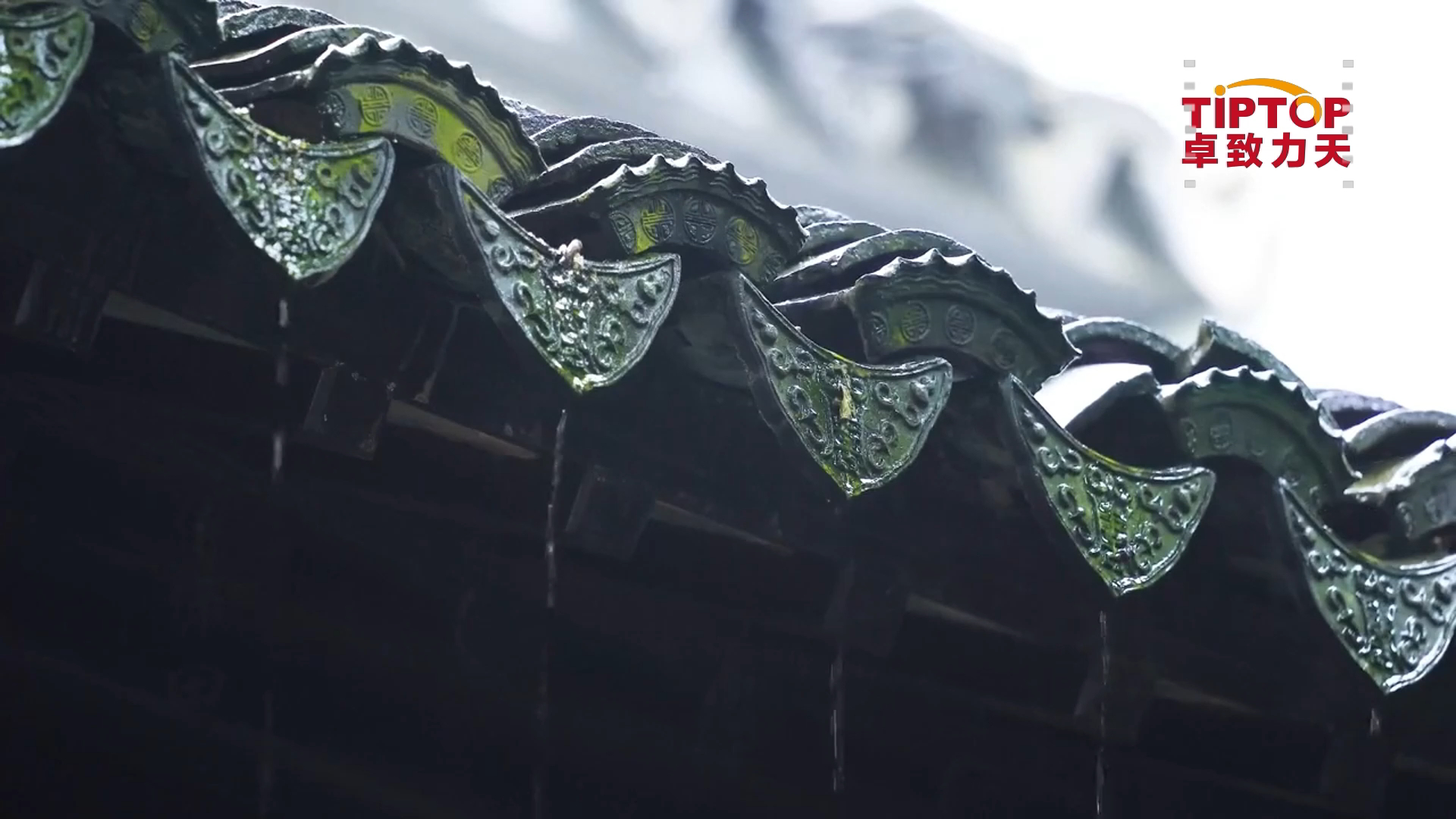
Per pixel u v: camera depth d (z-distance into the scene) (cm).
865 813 1029
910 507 909
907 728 1027
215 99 605
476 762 927
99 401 782
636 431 825
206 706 859
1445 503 1005
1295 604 954
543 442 800
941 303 822
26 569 820
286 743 879
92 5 591
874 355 812
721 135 3077
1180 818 1099
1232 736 1080
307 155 632
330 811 888
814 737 996
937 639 995
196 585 841
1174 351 1035
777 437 750
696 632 952
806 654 970
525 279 685
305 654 873
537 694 927
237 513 830
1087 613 971
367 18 2583
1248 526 952
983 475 883
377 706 897
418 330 761
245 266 713
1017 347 838
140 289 696
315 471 830
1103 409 883
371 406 761
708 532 905
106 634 838
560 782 946
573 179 781
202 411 780
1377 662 932
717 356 784
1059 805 1066
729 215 779
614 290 719
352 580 866
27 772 824
